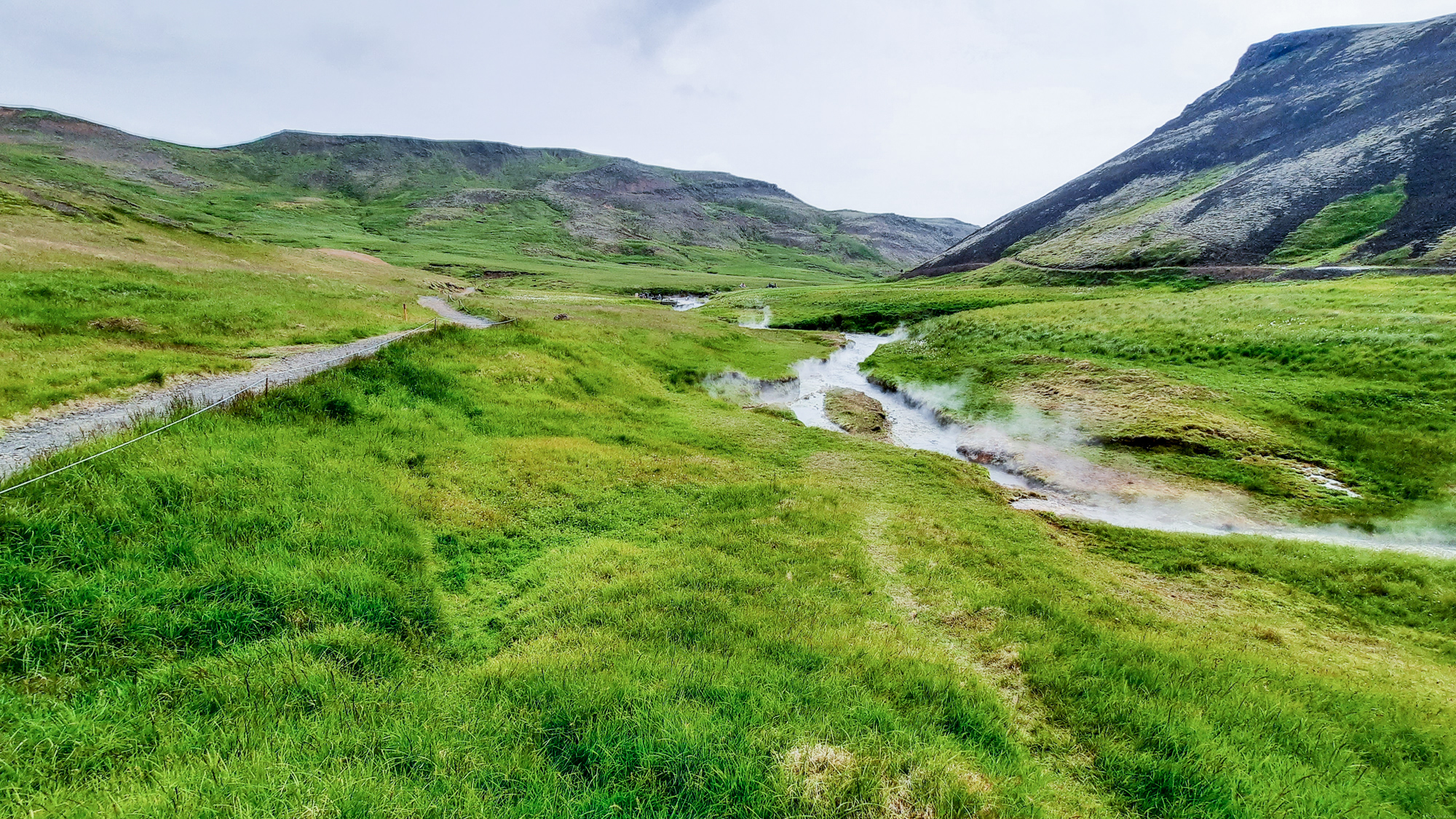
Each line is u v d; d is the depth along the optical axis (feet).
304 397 55.26
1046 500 78.89
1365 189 314.35
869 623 33.09
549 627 30.32
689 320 220.64
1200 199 390.01
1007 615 36.27
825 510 54.90
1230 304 150.92
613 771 17.53
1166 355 128.36
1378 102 414.00
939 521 58.34
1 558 24.63
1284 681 30.37
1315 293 157.17
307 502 36.78
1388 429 84.28
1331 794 20.02
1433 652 43.62
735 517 51.80
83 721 18.03
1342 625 47.34
